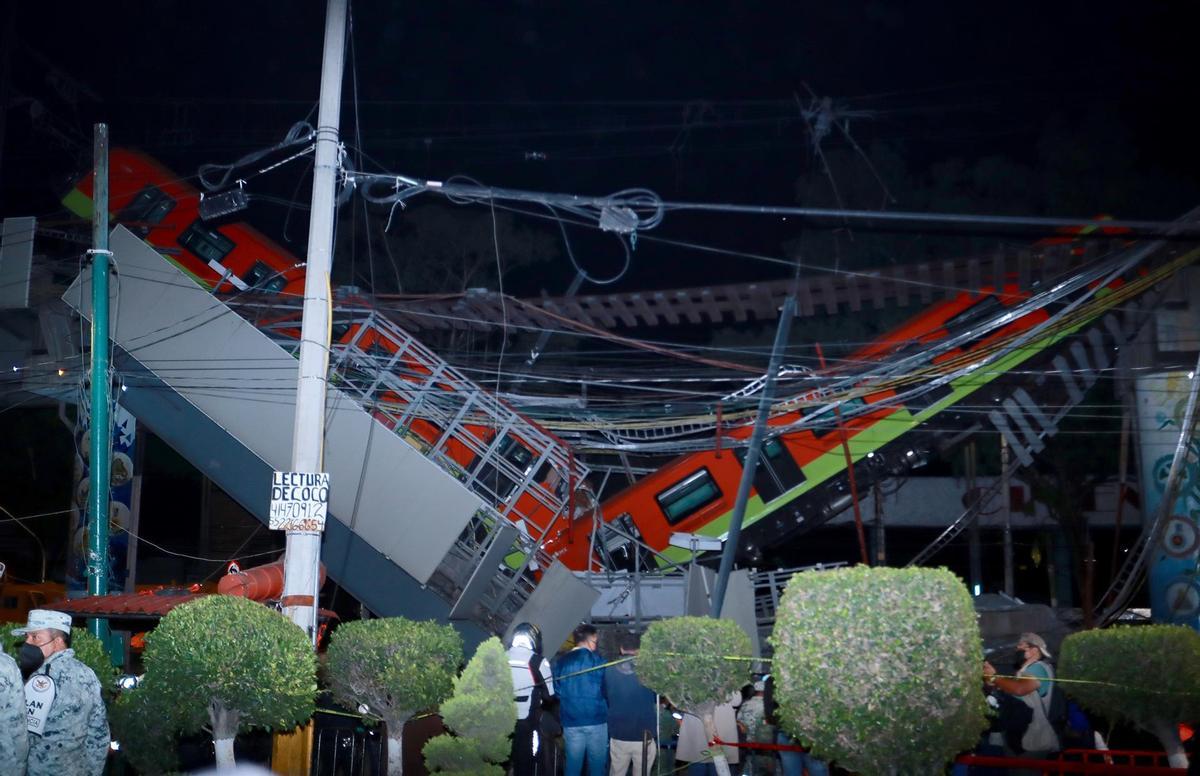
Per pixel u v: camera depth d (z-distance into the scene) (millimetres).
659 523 23766
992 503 33656
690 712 9789
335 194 14609
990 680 9961
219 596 10625
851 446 24312
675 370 29078
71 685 8219
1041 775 9773
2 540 33969
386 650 11391
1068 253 25547
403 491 17375
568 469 20281
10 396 28844
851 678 6805
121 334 18703
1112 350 24172
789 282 29828
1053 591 33688
